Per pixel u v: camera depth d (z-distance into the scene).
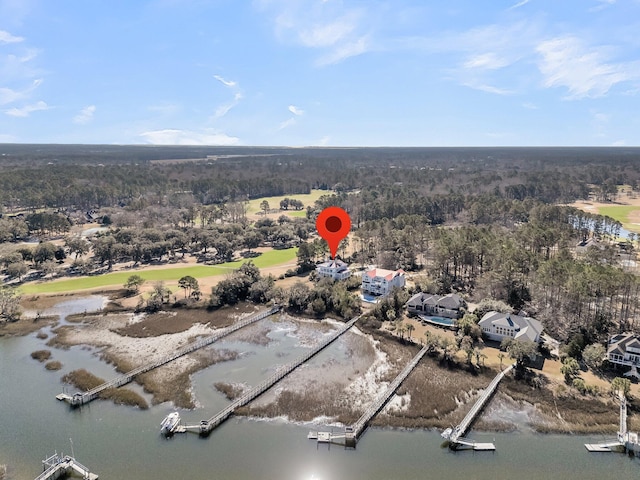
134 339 102.81
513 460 62.03
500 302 105.50
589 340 92.88
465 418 69.69
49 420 71.75
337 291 121.69
